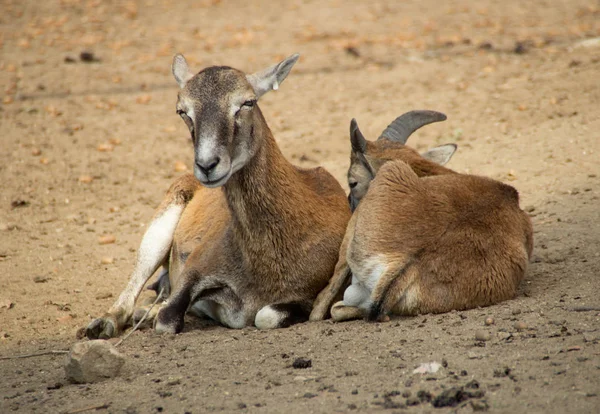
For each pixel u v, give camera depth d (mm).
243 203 11906
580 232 14438
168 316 12148
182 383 9445
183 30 39344
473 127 22453
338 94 27484
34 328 13078
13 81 30266
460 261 11086
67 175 21438
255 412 8312
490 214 11523
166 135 24500
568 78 25375
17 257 16672
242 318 12352
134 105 27391
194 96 11578
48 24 40688
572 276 12398
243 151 11578
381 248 11062
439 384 8547
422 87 27359
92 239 17625
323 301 11969
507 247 11414
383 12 42188
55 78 30750
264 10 43844
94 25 40688
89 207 19547
